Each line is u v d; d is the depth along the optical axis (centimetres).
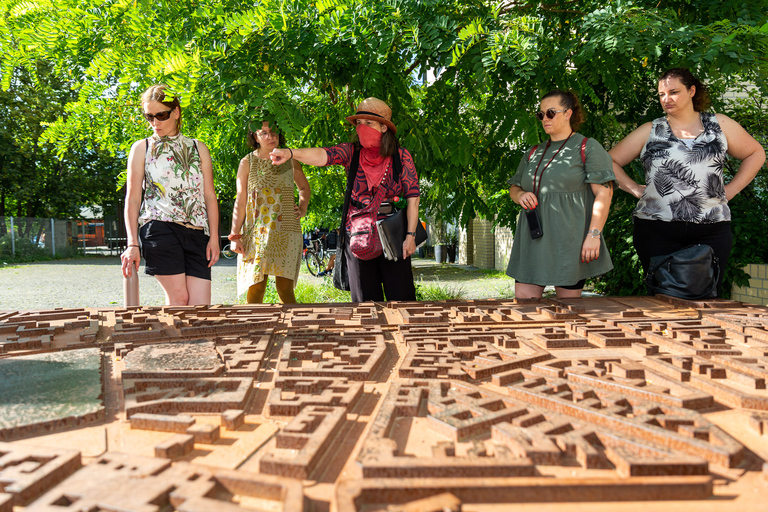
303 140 407
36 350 128
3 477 60
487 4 343
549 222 252
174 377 101
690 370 107
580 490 58
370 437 71
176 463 65
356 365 110
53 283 1125
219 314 180
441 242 1616
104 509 53
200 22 288
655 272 233
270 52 265
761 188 518
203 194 267
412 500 57
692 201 250
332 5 256
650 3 304
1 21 315
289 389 97
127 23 304
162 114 249
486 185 439
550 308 180
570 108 254
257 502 59
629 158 273
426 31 268
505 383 99
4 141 1994
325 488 61
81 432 78
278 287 317
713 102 457
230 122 438
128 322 161
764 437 74
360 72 304
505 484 58
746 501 57
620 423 74
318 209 518
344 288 298
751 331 137
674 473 61
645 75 418
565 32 360
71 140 491
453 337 134
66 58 317
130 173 255
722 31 256
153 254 254
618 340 130
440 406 82
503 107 327
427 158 339
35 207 2262
